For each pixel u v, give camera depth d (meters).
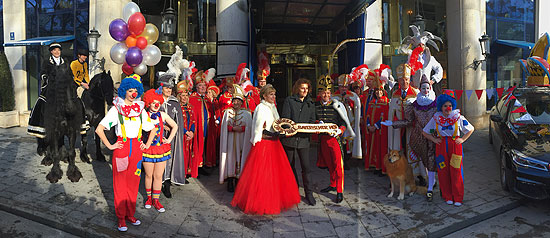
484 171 6.08
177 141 4.76
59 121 5.00
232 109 4.80
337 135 4.44
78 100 5.34
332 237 3.52
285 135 4.08
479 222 4.11
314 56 12.37
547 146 4.41
